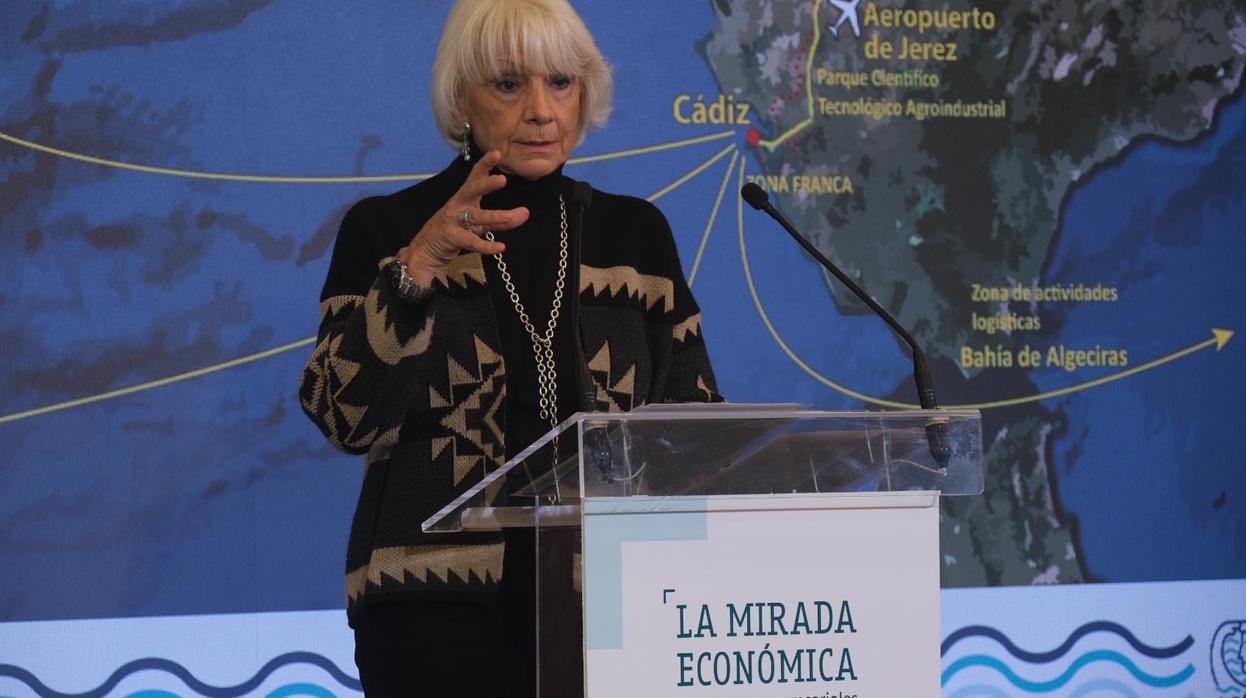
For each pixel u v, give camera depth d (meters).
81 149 4.82
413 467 2.92
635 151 5.22
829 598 2.25
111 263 4.83
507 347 3.07
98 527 4.79
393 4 5.09
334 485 5.00
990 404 5.44
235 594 4.90
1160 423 5.56
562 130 3.11
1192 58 5.59
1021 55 5.50
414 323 2.69
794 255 5.34
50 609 4.75
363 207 3.12
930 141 5.43
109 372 4.82
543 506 2.31
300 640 4.94
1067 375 5.50
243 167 4.95
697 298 5.25
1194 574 5.56
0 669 4.70
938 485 2.38
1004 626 5.42
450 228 2.60
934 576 2.30
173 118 4.89
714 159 5.28
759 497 2.23
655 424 2.21
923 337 5.41
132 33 4.87
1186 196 5.58
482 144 3.13
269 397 4.95
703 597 2.19
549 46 3.02
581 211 3.03
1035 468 5.46
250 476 4.93
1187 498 5.57
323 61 5.02
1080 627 5.47
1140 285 5.56
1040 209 5.50
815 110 5.36
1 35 4.75
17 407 4.74
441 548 2.85
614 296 3.16
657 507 2.18
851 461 2.37
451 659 2.81
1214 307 5.59
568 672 2.22
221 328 4.91
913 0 5.43
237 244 4.93
